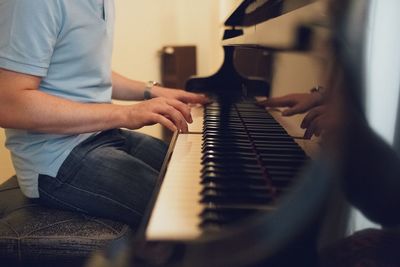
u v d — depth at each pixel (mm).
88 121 793
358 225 380
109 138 990
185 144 744
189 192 488
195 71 2938
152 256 328
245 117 969
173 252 330
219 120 939
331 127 385
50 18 771
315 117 520
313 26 532
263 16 1276
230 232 348
